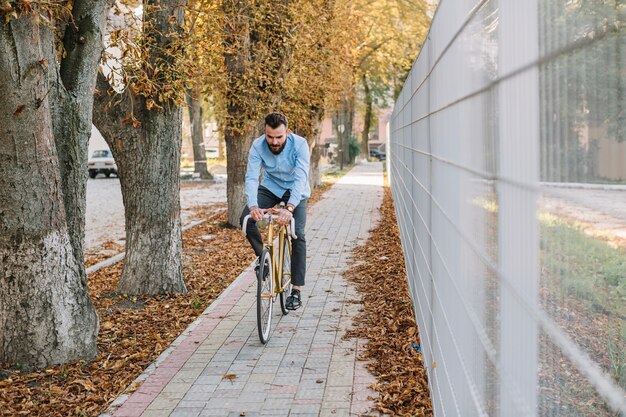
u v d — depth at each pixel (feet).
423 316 19.04
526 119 5.47
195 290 31.99
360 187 106.83
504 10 6.50
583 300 4.10
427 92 17.92
